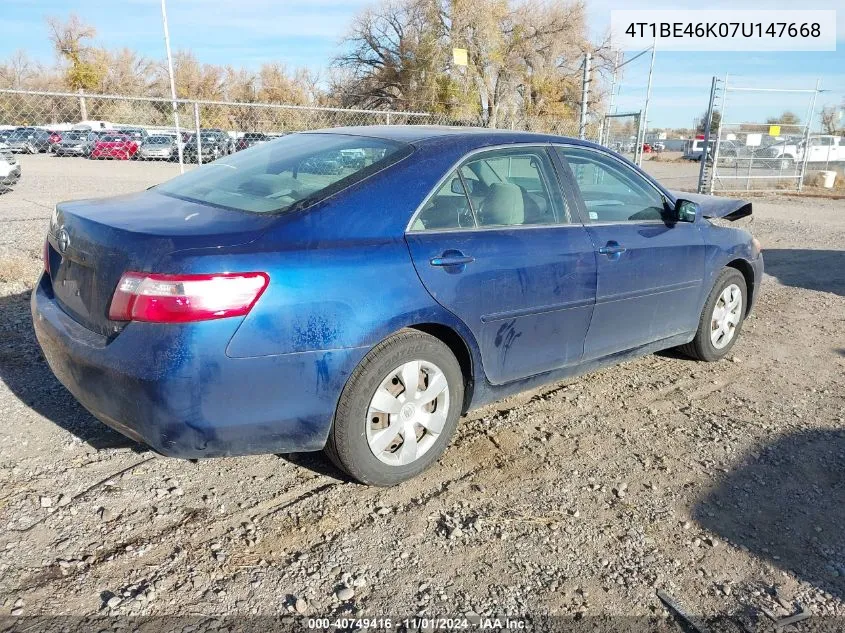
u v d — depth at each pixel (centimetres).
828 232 1275
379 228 300
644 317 425
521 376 361
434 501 310
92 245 278
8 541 266
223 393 260
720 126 1814
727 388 462
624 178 426
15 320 521
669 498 323
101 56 4606
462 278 318
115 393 262
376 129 379
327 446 301
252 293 259
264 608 240
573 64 3162
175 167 2255
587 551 281
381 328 289
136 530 278
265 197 307
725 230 491
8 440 340
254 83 5097
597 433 385
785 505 323
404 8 3158
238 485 314
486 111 3094
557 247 362
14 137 1898
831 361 529
